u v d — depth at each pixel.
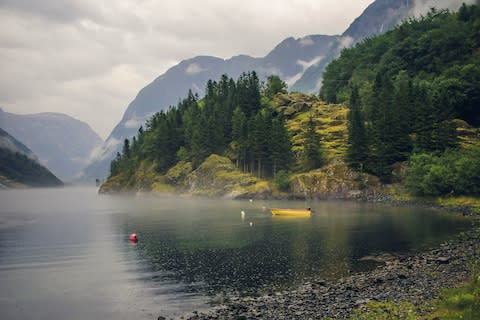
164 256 54.25
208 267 47.38
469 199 105.81
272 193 154.62
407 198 122.62
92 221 100.06
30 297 37.62
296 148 168.75
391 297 32.44
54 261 52.88
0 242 67.94
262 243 61.28
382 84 183.75
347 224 78.88
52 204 175.25
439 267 42.31
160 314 32.53
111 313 33.16
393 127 137.50
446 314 24.98
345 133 171.25
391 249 54.56
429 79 193.75
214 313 31.69
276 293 36.59
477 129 144.62
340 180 142.00
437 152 126.25
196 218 97.62
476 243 54.31
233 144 186.00
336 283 39.03
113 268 48.44
